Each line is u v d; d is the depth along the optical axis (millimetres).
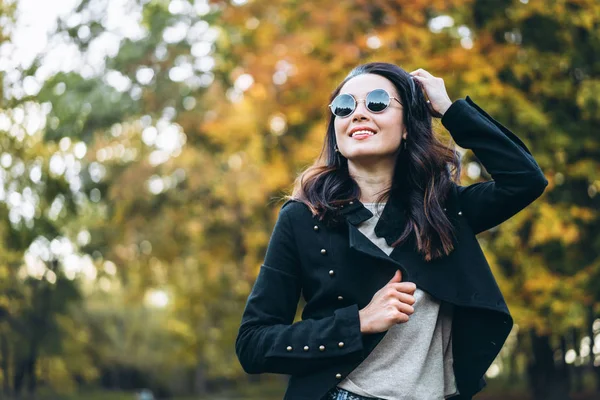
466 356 2293
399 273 2209
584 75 12500
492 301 2240
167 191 19344
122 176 18438
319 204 2322
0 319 21453
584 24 11578
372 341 2176
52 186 13805
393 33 11375
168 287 25094
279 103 13250
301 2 13156
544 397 15719
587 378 22344
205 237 19578
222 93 16391
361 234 2258
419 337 2244
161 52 17000
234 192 17078
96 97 16000
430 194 2320
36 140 13500
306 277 2316
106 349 35844
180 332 35219
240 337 2301
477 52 11516
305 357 2178
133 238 19562
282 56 12852
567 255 12625
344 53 11742
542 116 11328
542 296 11852
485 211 2340
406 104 2398
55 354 26141
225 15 13945
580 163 11828
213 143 18031
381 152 2334
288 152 14742
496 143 2334
